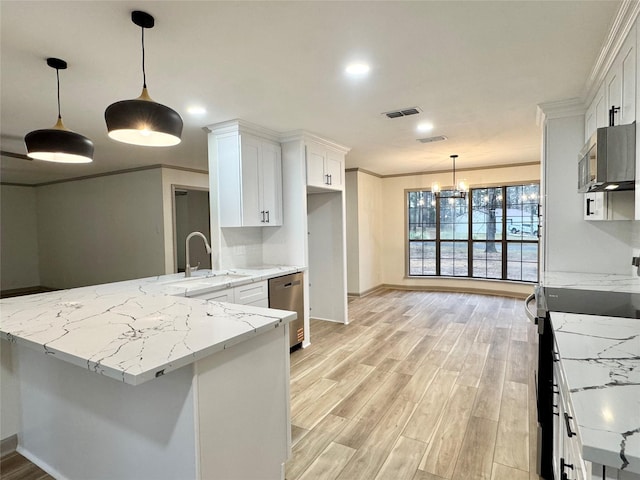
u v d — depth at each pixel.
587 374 1.08
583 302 2.04
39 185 7.99
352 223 6.60
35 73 2.42
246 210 3.70
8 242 7.80
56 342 1.46
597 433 0.78
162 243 6.06
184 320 1.76
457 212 6.97
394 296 6.67
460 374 3.28
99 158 5.47
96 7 1.71
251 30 1.95
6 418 2.17
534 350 3.84
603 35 2.04
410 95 2.96
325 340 4.29
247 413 1.66
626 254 2.96
